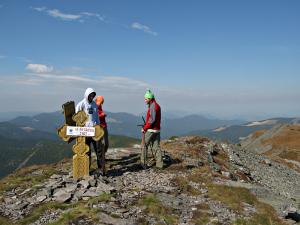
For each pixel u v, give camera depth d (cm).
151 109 1981
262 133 9269
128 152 2508
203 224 1317
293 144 7612
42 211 1365
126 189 1616
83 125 1742
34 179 1873
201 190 1736
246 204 1617
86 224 1213
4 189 1692
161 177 1852
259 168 3328
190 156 2556
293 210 1581
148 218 1304
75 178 1717
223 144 3591
